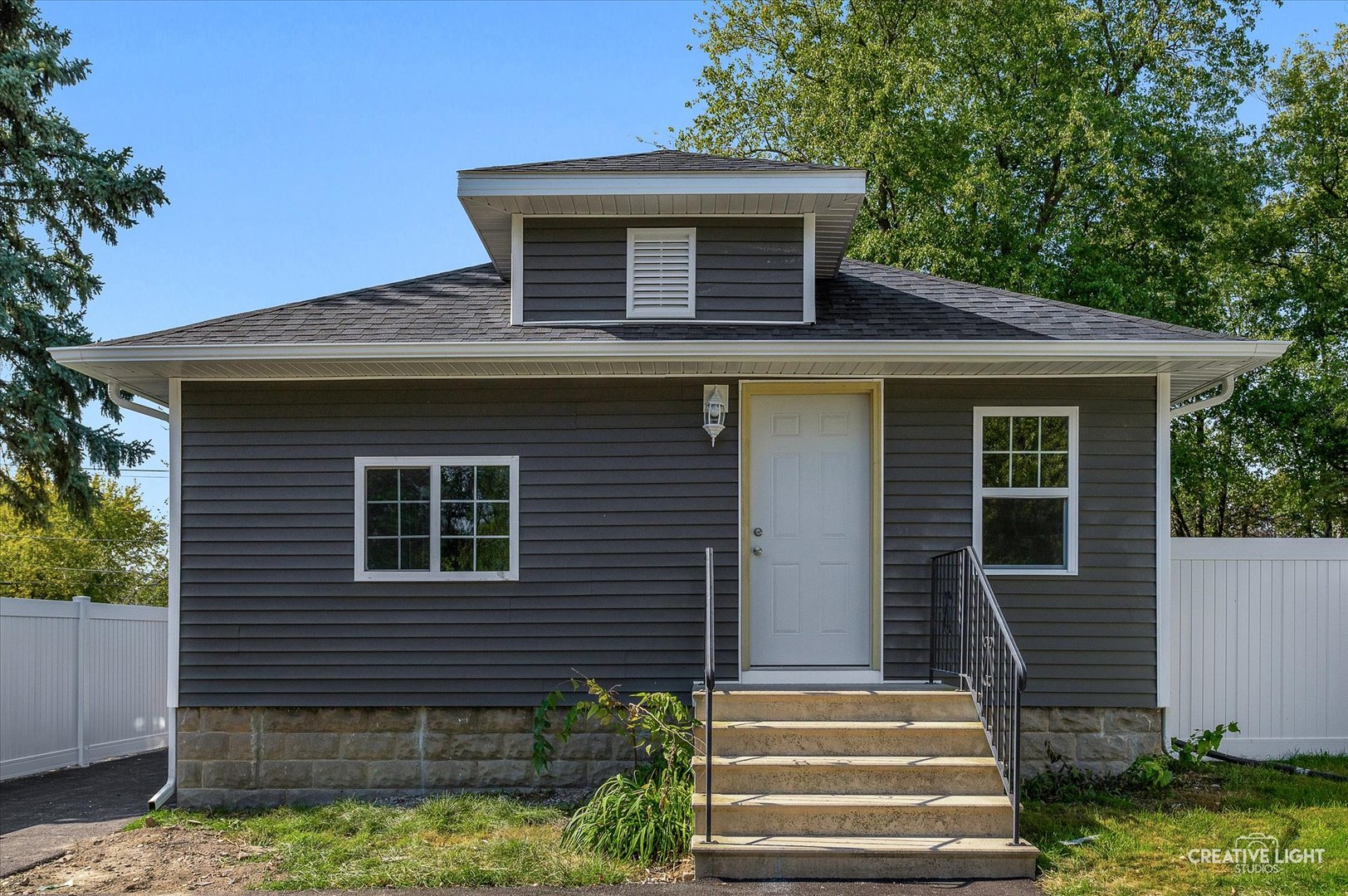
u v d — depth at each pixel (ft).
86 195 58.23
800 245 31.58
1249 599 34.30
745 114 84.07
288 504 30.07
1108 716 29.89
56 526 101.86
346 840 24.89
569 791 29.27
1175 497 80.07
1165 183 66.44
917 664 29.81
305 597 29.91
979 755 25.11
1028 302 33.06
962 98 71.56
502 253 34.94
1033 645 29.91
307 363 28.40
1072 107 63.16
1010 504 30.42
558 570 29.99
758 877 21.81
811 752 25.25
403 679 29.68
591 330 30.50
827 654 30.63
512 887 21.39
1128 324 30.40
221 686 29.66
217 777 29.53
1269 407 68.85
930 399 30.50
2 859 24.13
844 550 30.86
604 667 29.71
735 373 29.81
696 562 29.99
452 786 29.50
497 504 30.19
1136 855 22.62
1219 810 26.66
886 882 21.66
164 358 27.91
